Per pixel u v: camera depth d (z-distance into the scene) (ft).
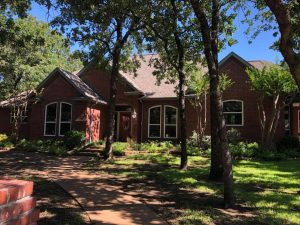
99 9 49.83
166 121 85.20
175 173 46.85
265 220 25.49
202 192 35.94
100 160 62.49
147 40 55.77
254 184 40.29
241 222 25.02
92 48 64.23
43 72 95.61
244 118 78.02
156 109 86.43
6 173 46.50
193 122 82.53
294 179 43.19
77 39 60.49
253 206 29.86
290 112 79.87
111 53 64.90
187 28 50.65
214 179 42.11
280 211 28.17
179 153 70.38
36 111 86.89
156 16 49.26
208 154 67.05
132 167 54.24
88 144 76.13
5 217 7.74
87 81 91.20
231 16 43.73
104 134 88.53
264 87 67.77
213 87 30.81
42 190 35.09
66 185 37.88
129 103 86.74
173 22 48.88
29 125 88.58
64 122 84.28
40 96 84.79
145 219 25.35
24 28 82.17
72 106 83.35
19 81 87.35
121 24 61.41
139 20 51.60
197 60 54.60
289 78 65.26
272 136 69.92
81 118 81.56
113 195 33.47
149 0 46.98
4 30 56.18
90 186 37.88
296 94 70.79
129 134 87.61
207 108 80.69
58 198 31.76
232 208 29.17
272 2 24.98
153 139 85.71
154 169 51.90
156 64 61.67
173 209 28.55
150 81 91.25
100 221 24.53
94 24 57.77
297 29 33.09
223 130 30.14
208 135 79.51
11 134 88.63
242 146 69.36
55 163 58.65
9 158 64.34
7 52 78.74
